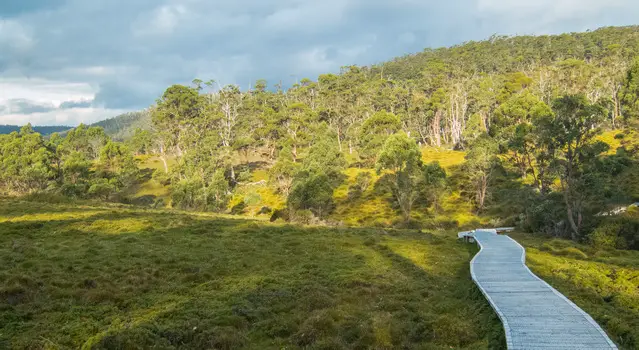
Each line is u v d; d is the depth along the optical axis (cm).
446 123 14488
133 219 4675
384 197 8188
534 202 5209
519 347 1470
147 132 14050
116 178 9319
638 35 18262
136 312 1986
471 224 6259
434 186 6850
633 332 1628
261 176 11038
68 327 1738
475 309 2028
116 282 2438
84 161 9288
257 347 1684
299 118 12306
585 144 4672
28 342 1555
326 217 7469
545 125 4706
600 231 3991
